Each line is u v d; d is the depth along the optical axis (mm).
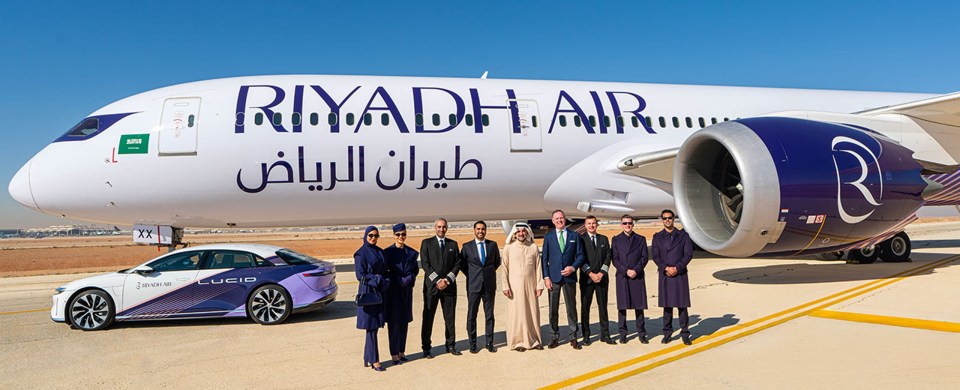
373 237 5648
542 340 6707
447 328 6098
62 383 5352
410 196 12219
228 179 11266
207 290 7832
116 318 7688
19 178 11367
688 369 5301
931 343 6016
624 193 13125
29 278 16438
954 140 11227
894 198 9664
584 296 6383
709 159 10141
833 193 9164
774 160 9023
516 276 6203
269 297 7926
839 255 14656
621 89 13945
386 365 5785
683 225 9875
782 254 9812
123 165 11070
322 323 8000
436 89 12586
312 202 11867
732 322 7312
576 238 6375
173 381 5352
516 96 12883
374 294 5453
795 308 8109
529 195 12977
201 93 11617
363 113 11820
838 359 5484
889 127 10906
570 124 12859
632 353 5984
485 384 5051
